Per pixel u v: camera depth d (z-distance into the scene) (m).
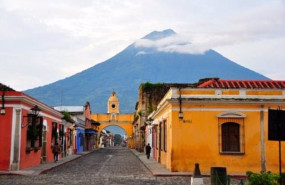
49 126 32.16
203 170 22.11
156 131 35.50
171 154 22.25
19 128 23.03
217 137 22.36
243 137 22.34
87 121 70.50
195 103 22.52
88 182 17.33
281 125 10.72
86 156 46.06
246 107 22.56
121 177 19.91
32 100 24.97
